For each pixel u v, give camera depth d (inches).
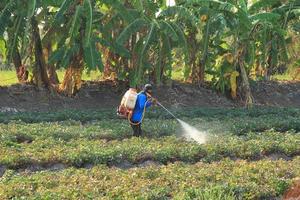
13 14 828.6
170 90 1005.8
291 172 451.8
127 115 616.4
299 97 1133.7
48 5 808.9
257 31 977.5
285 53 1037.2
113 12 872.3
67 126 670.5
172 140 587.2
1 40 914.1
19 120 698.8
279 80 1198.3
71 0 813.2
